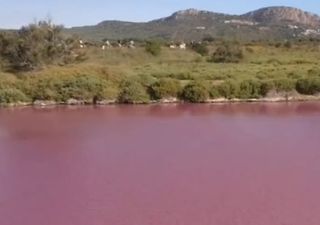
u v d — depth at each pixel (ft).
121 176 67.72
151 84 163.53
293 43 374.63
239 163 74.43
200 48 326.65
